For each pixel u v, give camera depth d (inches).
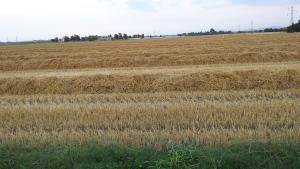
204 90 628.4
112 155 304.3
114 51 1432.1
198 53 1182.3
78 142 352.2
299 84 635.5
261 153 296.4
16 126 426.0
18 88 673.6
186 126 406.3
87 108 476.4
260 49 1273.4
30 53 1594.5
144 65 1025.5
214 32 5526.6
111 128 411.8
